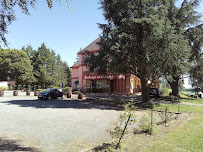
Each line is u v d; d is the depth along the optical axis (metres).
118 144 4.20
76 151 4.13
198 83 24.45
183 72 14.56
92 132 5.95
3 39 5.00
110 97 23.25
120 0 13.83
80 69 33.25
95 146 4.36
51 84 49.88
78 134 5.68
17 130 6.16
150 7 13.22
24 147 4.39
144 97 16.83
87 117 9.04
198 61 21.86
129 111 4.72
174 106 14.47
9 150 4.15
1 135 5.51
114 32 13.63
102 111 11.54
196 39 21.66
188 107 14.01
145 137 5.12
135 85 31.30
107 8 16.30
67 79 68.00
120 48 13.74
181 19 21.31
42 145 4.57
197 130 5.91
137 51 14.15
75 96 25.52
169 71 14.59
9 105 14.04
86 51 18.95
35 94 25.97
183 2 22.52
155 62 12.92
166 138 4.94
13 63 41.16
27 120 8.05
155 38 13.04
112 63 14.19
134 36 14.98
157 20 12.61
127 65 16.06
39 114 9.82
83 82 32.53
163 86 45.62
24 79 41.91
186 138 4.91
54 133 5.79
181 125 6.79
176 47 13.00
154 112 10.85
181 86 40.53
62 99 20.62
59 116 9.24
